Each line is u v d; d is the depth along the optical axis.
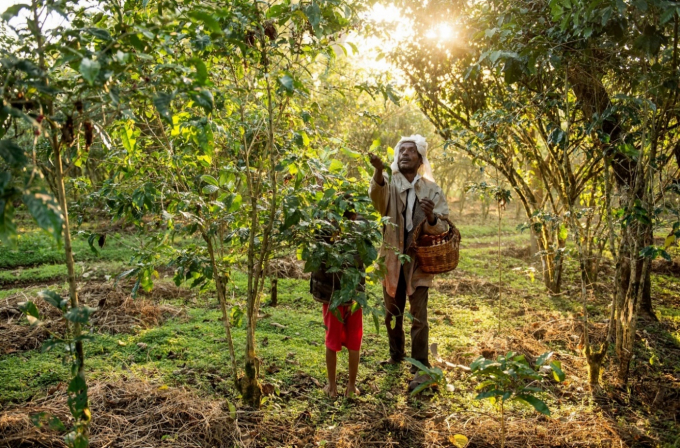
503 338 4.45
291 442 2.81
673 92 3.26
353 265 3.00
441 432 2.99
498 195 4.78
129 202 2.90
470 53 4.73
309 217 2.65
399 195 3.73
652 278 6.90
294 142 2.87
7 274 6.57
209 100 1.79
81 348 2.00
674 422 3.12
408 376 3.76
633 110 3.30
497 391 2.17
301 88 2.44
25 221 10.51
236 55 2.72
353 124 8.38
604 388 3.53
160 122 2.78
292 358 3.91
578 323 4.79
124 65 1.73
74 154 2.45
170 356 3.85
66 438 2.06
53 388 3.20
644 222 3.18
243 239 3.04
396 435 2.96
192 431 2.78
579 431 2.97
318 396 3.37
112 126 2.70
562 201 5.27
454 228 3.71
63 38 1.87
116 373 3.42
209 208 2.90
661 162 3.73
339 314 3.00
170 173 3.00
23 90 1.79
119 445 2.62
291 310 5.23
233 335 4.34
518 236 11.49
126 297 5.11
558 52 3.13
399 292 3.85
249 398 3.09
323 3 2.52
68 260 1.93
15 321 4.50
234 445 2.72
